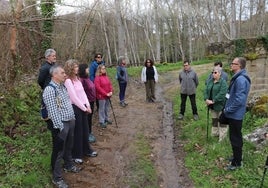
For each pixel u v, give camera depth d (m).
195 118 5.82
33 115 4.82
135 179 3.73
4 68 5.20
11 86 5.04
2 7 5.57
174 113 6.49
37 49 7.27
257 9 19.98
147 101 7.75
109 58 24.12
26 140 4.13
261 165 3.62
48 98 3.30
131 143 4.84
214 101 4.52
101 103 5.38
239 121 3.56
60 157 3.41
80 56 8.73
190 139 4.90
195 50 29.86
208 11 24.44
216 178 3.61
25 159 3.69
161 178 3.79
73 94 3.90
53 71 3.38
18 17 5.17
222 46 10.53
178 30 27.84
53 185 3.40
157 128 5.65
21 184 3.27
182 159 4.29
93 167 3.96
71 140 3.63
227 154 4.02
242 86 3.52
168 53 30.66
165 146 4.79
